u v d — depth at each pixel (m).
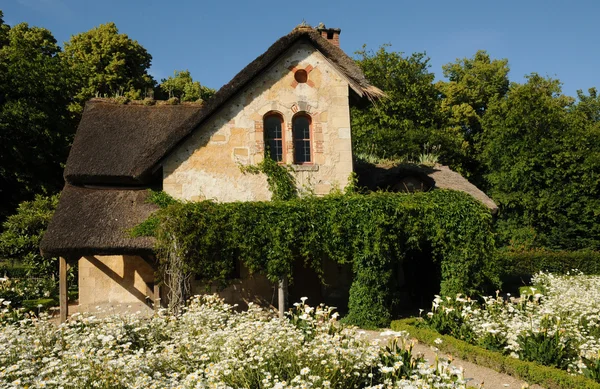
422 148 33.38
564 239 27.31
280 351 6.70
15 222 19.27
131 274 14.65
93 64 33.12
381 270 13.04
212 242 12.46
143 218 13.38
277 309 14.36
